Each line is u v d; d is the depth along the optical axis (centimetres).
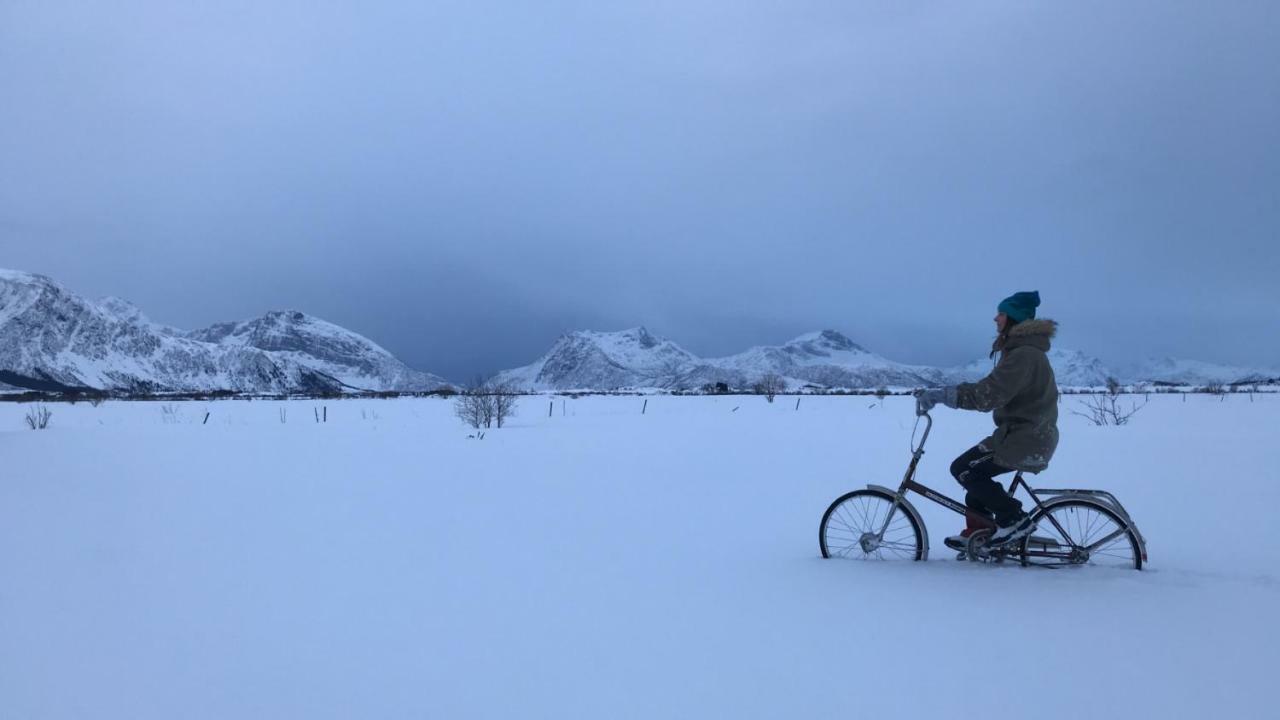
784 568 588
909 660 393
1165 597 491
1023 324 557
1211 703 341
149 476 1168
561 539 707
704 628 449
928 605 484
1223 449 1362
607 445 1667
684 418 2838
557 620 468
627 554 644
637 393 8556
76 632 453
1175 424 2122
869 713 333
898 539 614
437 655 410
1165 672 375
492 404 2630
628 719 330
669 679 374
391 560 627
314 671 389
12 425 2856
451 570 593
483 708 343
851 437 1838
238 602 511
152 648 425
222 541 704
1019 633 430
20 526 779
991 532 570
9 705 351
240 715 339
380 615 481
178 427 2577
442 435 2042
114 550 669
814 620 460
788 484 1055
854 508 625
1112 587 515
